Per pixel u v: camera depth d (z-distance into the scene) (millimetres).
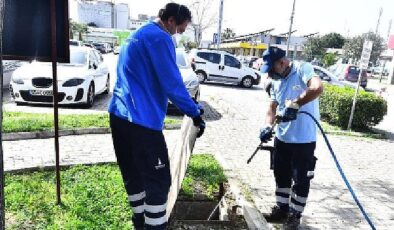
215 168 5176
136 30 2840
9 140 6113
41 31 3432
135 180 3154
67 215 3539
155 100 2783
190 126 3391
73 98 8938
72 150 5777
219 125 9039
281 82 3652
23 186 4117
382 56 51000
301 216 4016
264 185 5250
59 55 3535
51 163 5016
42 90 8641
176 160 3781
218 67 18641
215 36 31203
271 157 3896
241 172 5711
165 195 2896
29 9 3363
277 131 3779
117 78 2943
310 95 3205
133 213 3281
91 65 10062
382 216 4555
